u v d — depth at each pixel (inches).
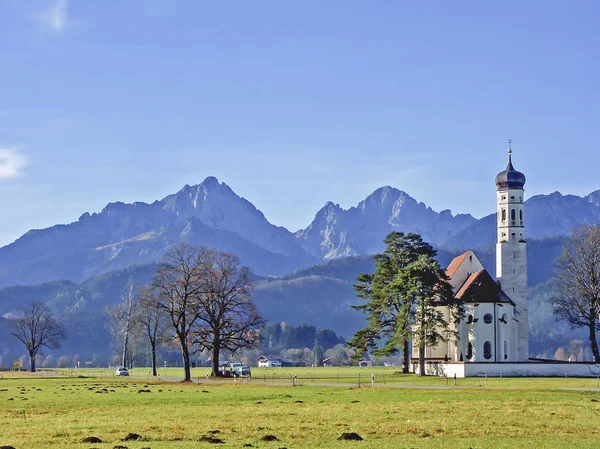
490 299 6579.7
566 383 4763.8
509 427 2566.4
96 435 2402.8
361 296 6250.0
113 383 5383.9
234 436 2383.1
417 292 5826.8
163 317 6860.2
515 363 5649.6
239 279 6220.5
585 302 6387.8
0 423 2763.3
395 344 5900.6
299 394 4015.8
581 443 2262.6
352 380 5521.7
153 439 2320.4
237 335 6284.5
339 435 2409.0
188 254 6053.2
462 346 6599.4
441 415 2918.3
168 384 5201.8
